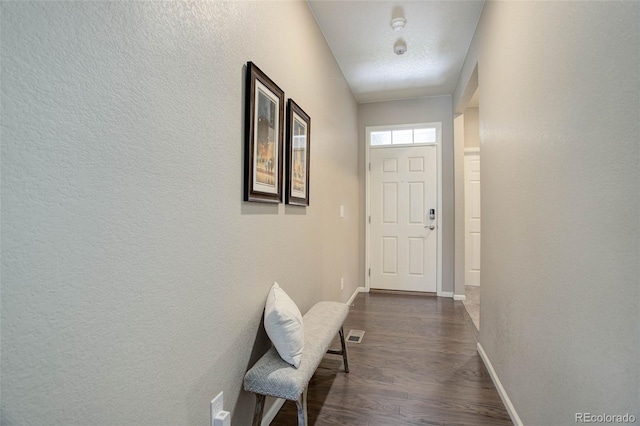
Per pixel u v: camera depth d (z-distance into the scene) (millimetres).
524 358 1561
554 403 1259
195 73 1112
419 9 2396
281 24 1845
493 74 2078
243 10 1432
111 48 798
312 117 2412
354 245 4148
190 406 1085
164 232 972
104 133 779
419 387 2020
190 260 1085
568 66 1134
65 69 692
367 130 4480
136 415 874
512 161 1716
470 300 4023
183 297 1053
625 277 850
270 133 1650
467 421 1700
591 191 1001
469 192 4723
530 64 1468
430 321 3246
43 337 655
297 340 1383
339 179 3328
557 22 1213
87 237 740
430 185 4309
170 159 996
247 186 1423
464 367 2277
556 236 1232
